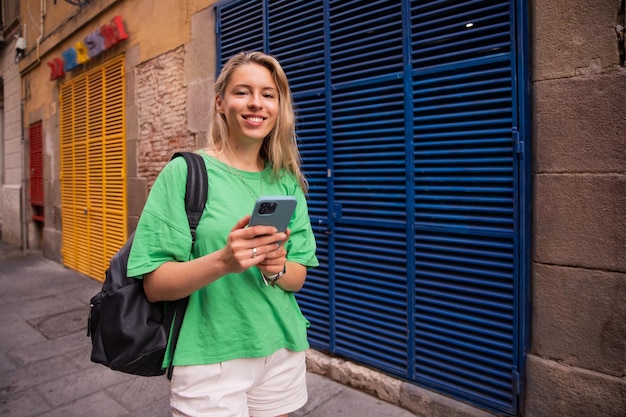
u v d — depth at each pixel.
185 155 1.39
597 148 2.02
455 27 2.47
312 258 1.60
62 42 6.82
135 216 5.22
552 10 2.13
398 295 2.77
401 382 2.76
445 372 2.60
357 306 3.01
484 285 2.43
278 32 3.46
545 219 2.18
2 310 4.86
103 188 5.84
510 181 2.30
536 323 2.24
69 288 5.76
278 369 1.50
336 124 3.06
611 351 2.02
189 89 4.32
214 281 1.35
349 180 2.99
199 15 4.17
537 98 2.19
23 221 8.45
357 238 2.96
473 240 2.44
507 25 2.29
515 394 2.30
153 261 1.30
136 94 5.12
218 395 1.35
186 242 1.31
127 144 5.32
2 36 9.19
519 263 2.28
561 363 2.16
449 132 2.51
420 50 2.60
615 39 1.96
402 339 2.80
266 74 1.46
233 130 1.46
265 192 1.50
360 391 2.94
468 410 2.45
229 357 1.37
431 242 2.63
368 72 2.85
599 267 2.03
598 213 2.03
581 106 2.06
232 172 1.45
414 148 2.65
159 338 1.36
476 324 2.46
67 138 6.87
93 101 6.07
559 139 2.12
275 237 1.22
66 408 2.84
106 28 5.39
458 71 2.48
